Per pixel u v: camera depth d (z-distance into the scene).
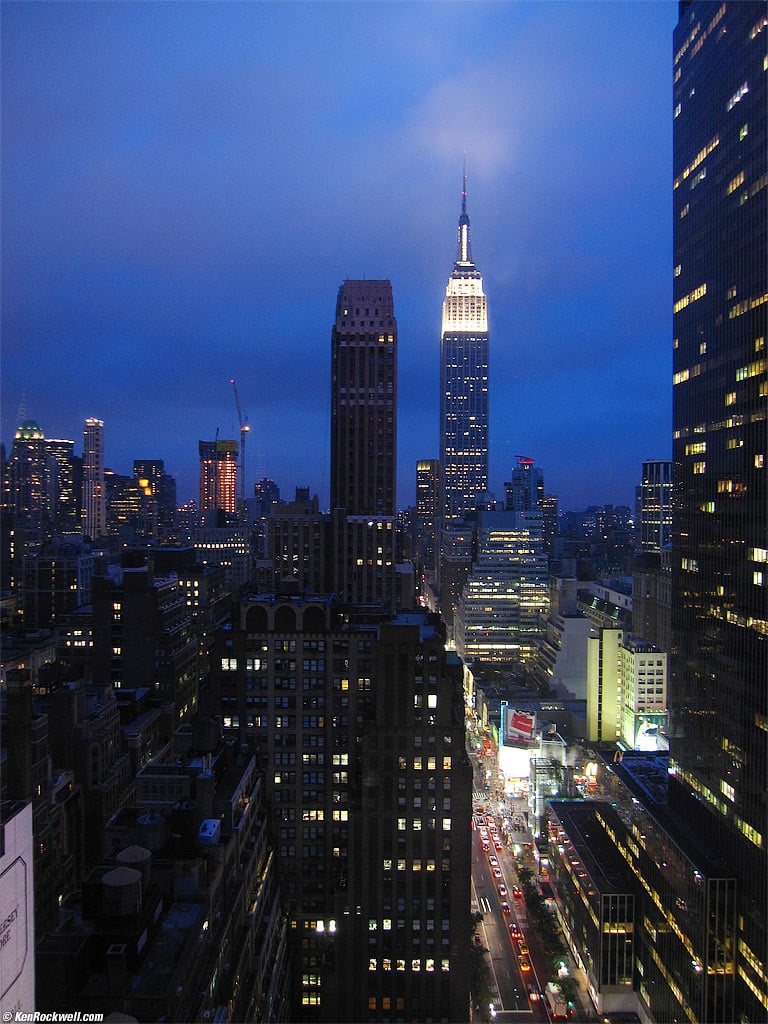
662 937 159.75
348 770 145.50
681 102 183.12
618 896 167.50
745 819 142.75
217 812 101.12
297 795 146.00
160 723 193.00
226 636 146.62
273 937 124.69
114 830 86.19
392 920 128.38
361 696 145.50
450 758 127.81
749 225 149.75
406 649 128.00
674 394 187.88
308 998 143.88
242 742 146.00
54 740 146.75
